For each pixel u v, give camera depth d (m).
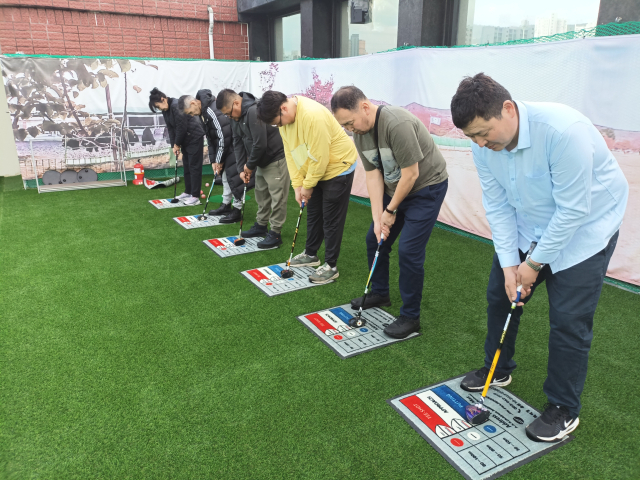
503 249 1.87
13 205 5.63
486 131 1.50
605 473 1.71
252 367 2.36
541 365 2.39
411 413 2.02
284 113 2.98
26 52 6.97
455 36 5.49
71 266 3.70
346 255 4.03
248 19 8.30
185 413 2.01
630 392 2.18
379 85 5.15
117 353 2.47
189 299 3.12
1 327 2.72
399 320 2.70
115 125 6.95
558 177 1.52
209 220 5.03
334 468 1.72
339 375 2.29
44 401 2.08
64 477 1.68
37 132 6.49
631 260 3.29
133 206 5.63
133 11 7.44
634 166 3.15
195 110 4.70
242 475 1.69
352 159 3.21
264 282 3.41
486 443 1.85
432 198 2.45
